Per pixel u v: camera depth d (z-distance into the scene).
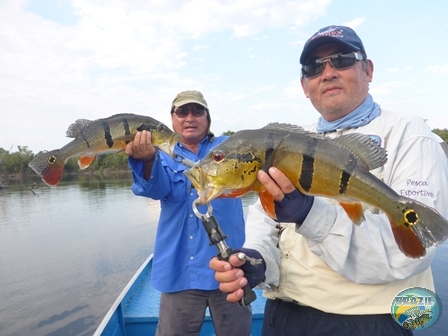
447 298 1.78
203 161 0.63
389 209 0.55
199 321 1.26
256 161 0.59
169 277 1.23
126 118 1.13
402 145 0.69
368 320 0.66
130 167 1.14
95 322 3.05
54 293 3.63
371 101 0.80
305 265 0.73
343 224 0.62
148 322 1.53
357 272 0.63
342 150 0.56
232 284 0.65
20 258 4.83
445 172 0.67
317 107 0.83
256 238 0.79
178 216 1.25
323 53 0.79
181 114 1.38
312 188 0.57
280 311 0.79
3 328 2.97
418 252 0.53
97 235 6.06
